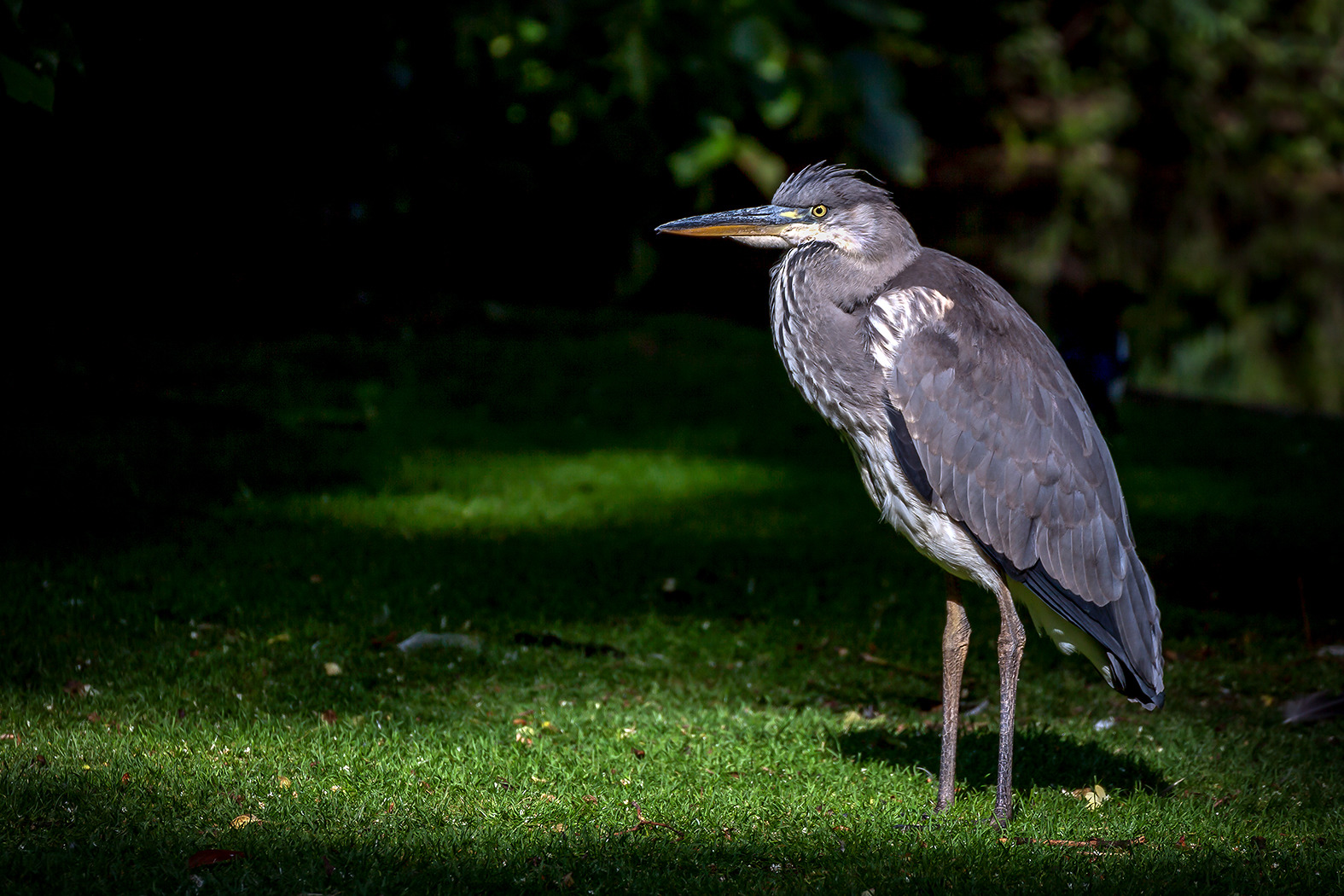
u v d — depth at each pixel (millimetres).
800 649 9883
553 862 5855
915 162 21359
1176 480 15383
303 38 15977
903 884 5723
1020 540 6863
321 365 18516
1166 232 28922
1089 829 6715
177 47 14602
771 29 19984
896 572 11953
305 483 13773
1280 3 32469
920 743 8070
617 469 15109
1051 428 6910
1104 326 18453
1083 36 30656
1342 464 16328
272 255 19234
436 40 18297
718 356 20719
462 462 15086
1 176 14734
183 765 6793
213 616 9680
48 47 9570
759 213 7430
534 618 10180
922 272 7184
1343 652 10094
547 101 20562
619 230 23531
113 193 15852
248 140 16672
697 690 8945
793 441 16781
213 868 5570
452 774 6961
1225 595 11555
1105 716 8797
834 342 7188
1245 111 31172
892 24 22531
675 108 20594
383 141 17969
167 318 18828
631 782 7039
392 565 11156
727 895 5582
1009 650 6805
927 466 6898
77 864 5430
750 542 12609
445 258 21984
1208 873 5961
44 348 16484
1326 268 28469
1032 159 29047
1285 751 8117
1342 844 6516
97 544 11203
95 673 8352
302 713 7992
